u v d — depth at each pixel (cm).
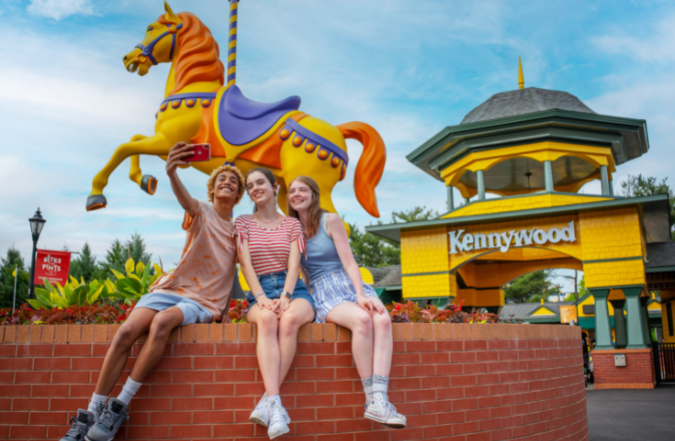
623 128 1655
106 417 334
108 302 582
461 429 433
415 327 427
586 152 1667
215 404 368
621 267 1516
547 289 5303
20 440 368
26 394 372
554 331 560
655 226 1789
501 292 2078
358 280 402
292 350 367
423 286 1775
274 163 666
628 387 1488
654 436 723
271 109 670
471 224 1744
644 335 1720
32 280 1459
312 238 423
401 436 404
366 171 718
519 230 1662
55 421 367
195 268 393
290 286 390
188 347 372
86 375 371
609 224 1546
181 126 677
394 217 3756
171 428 363
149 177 696
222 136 663
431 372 427
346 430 387
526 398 490
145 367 345
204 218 393
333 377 389
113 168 681
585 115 1622
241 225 414
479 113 1888
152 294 367
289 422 360
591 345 2258
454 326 446
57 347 376
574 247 1590
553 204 1633
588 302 2889
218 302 401
